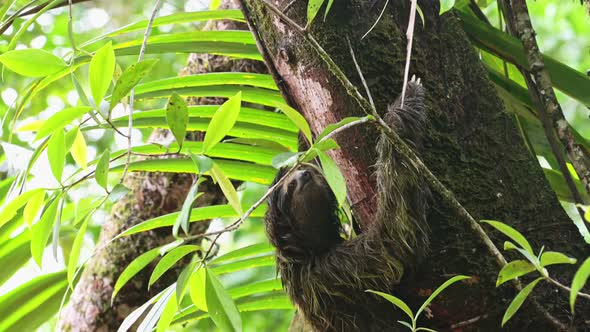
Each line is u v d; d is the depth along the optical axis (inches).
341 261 190.4
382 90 161.0
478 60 169.8
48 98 399.9
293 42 163.8
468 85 164.9
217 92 201.8
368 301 185.5
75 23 426.6
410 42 146.0
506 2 205.9
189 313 206.7
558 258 111.7
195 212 201.6
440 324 156.6
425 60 163.5
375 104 160.9
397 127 157.8
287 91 168.6
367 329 187.3
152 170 202.4
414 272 161.6
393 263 168.2
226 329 136.7
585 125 421.4
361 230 195.8
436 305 156.1
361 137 162.4
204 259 133.2
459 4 215.2
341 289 189.8
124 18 428.5
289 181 203.9
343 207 146.6
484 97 165.2
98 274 264.5
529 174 161.3
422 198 159.6
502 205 156.9
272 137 208.1
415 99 160.6
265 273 368.8
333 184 122.7
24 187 156.9
